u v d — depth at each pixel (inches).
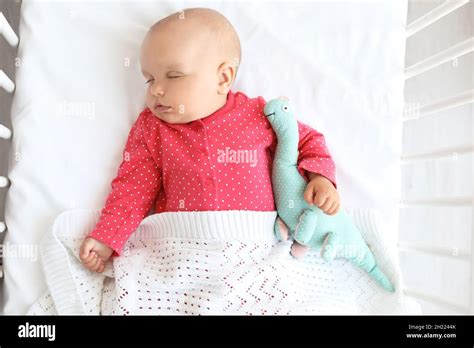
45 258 37.8
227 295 36.0
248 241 38.1
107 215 38.4
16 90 40.4
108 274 38.3
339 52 44.9
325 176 39.3
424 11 53.8
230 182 38.7
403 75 45.5
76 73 41.4
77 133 41.0
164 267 37.7
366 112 44.5
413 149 53.9
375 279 41.5
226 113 40.1
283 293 36.8
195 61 38.2
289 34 44.4
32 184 39.7
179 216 38.4
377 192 44.0
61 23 41.5
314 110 44.2
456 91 54.3
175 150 39.1
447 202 38.8
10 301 37.7
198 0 43.6
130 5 42.7
